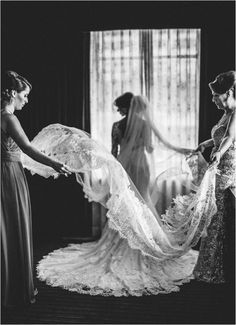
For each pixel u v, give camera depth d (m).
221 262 3.06
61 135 2.77
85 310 2.56
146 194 3.46
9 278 2.55
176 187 4.32
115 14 4.26
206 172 2.92
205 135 4.29
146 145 3.51
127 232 2.81
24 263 2.56
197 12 4.18
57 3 4.34
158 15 4.21
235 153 2.98
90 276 3.03
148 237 2.87
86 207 4.57
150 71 4.38
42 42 4.44
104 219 4.47
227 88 2.96
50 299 2.73
